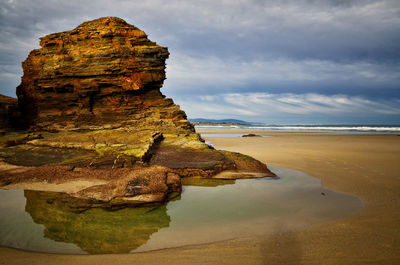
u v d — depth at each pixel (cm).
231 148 2339
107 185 879
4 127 2180
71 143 1363
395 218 641
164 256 467
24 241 540
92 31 1945
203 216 701
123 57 1916
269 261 439
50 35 2031
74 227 623
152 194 829
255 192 942
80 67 1909
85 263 441
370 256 448
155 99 2062
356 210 721
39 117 2012
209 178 1171
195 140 1587
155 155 1316
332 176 1171
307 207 762
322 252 470
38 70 2102
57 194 857
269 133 5447
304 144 2722
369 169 1307
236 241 536
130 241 544
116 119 1941
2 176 1007
